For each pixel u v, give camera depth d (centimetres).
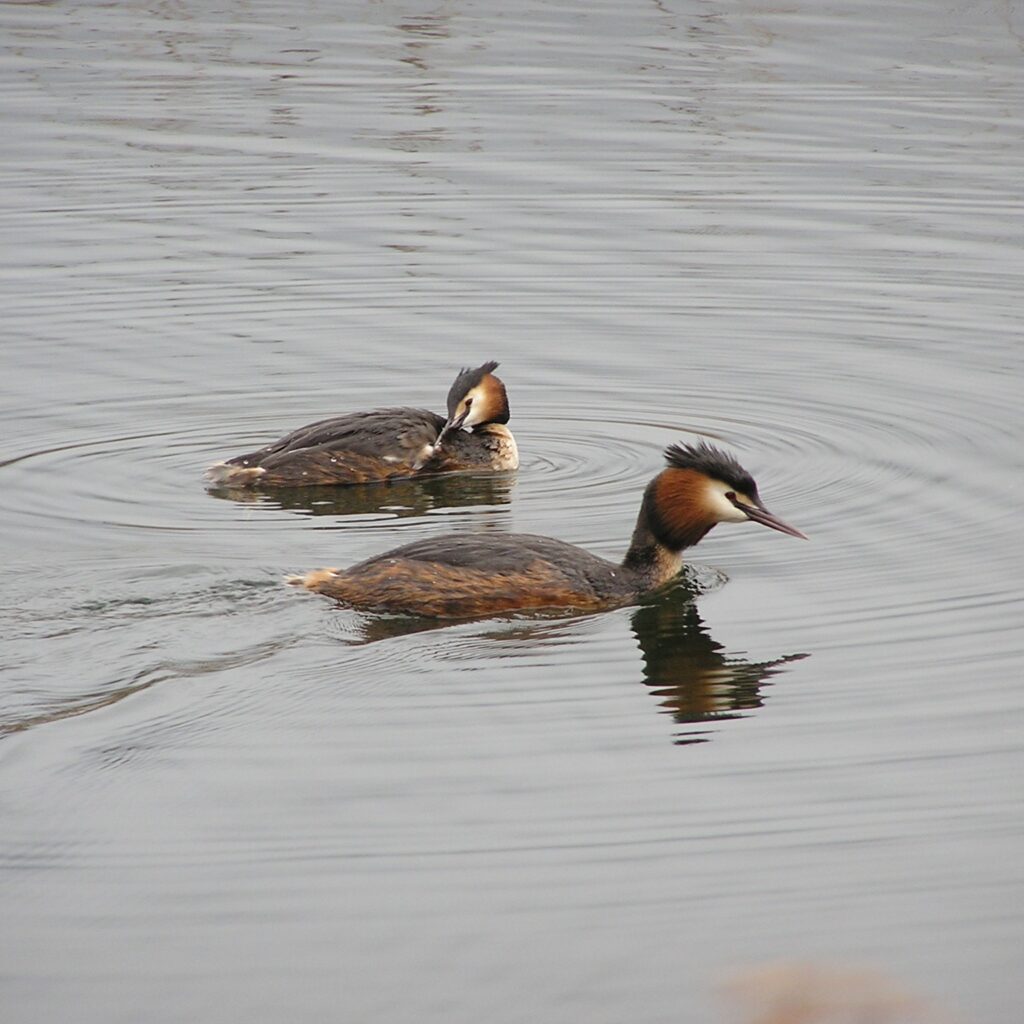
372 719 1166
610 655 1285
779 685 1230
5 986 863
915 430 1816
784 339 2105
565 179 2672
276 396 1953
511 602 1362
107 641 1272
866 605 1380
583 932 909
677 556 1449
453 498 1708
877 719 1171
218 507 1659
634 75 3108
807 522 1584
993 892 944
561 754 1120
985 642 1297
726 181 2650
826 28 3322
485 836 1012
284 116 2955
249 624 1316
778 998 662
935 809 1043
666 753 1121
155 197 2606
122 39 3350
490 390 1831
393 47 3297
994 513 1580
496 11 3497
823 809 1044
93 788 1058
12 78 3123
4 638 1269
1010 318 2142
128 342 2092
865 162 2703
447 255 2389
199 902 938
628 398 1953
